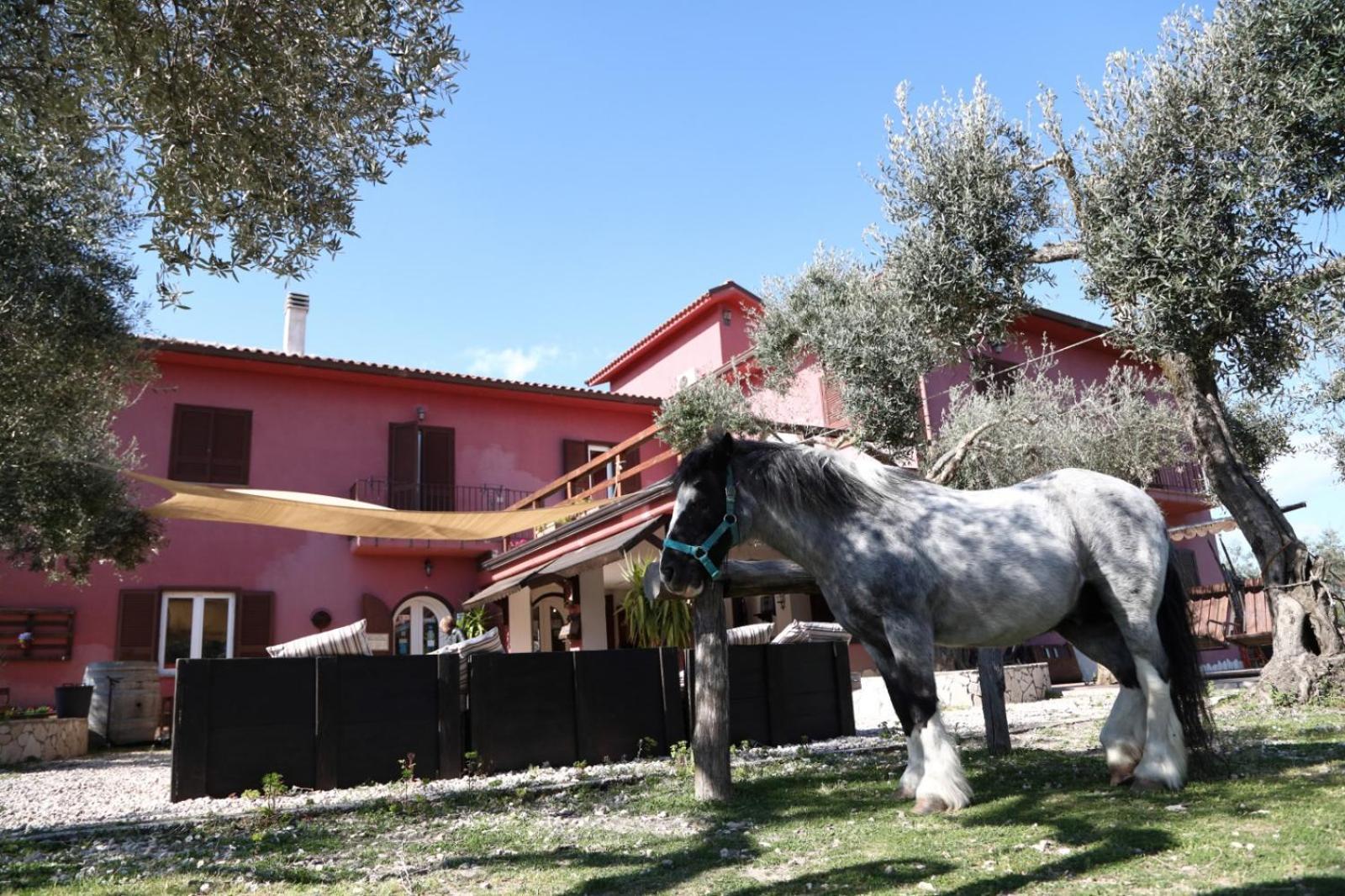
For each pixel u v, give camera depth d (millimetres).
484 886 3834
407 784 6668
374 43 5719
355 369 19172
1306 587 10273
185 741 6363
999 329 9344
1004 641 4949
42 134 5688
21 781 8977
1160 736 4676
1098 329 20141
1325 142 6938
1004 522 4883
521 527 13695
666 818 5223
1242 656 20297
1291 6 6926
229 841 5059
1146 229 7336
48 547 12523
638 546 14039
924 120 9633
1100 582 4867
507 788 6320
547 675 7652
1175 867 3318
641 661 8102
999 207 9148
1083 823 4066
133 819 5621
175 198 5527
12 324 9883
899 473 5047
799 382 17859
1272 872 3133
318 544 18469
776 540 5148
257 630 17500
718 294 22984
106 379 11914
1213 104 7324
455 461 20516
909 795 5059
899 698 4848
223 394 18469
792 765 7047
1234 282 7066
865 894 3293
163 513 12859
